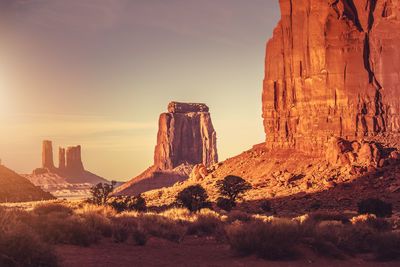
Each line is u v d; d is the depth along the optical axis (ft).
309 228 74.02
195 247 76.18
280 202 263.29
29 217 69.72
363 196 255.70
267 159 363.97
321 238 71.61
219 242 82.02
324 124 338.95
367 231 79.20
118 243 74.49
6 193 383.65
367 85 333.01
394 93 328.90
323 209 235.61
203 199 219.82
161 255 67.00
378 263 68.49
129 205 192.54
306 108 355.36
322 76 344.90
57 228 68.23
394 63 330.75
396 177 270.05
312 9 355.56
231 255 68.13
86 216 80.38
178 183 396.98
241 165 373.40
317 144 339.98
